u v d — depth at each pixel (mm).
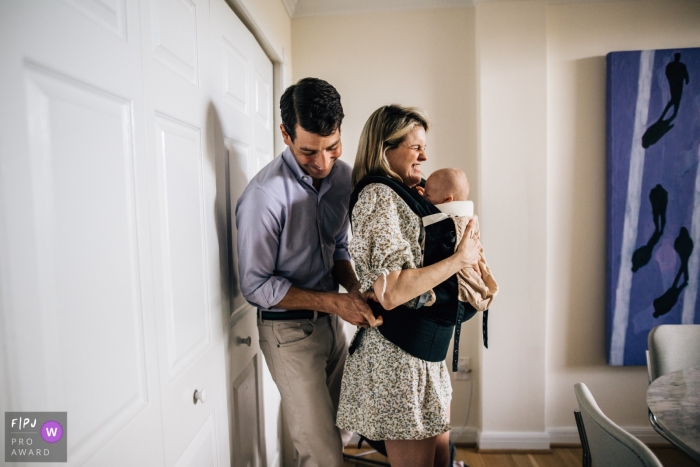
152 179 789
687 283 2047
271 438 1774
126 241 702
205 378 1056
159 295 810
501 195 2064
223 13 1229
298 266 1306
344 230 1530
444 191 1098
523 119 2037
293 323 1292
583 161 2107
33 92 503
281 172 1237
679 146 2012
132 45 724
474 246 1025
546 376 2197
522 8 2008
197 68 1034
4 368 462
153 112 798
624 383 2164
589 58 2070
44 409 515
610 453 850
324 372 1345
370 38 2141
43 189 519
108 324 647
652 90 2002
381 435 1043
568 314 2164
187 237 960
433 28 2115
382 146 1104
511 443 2135
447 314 1059
